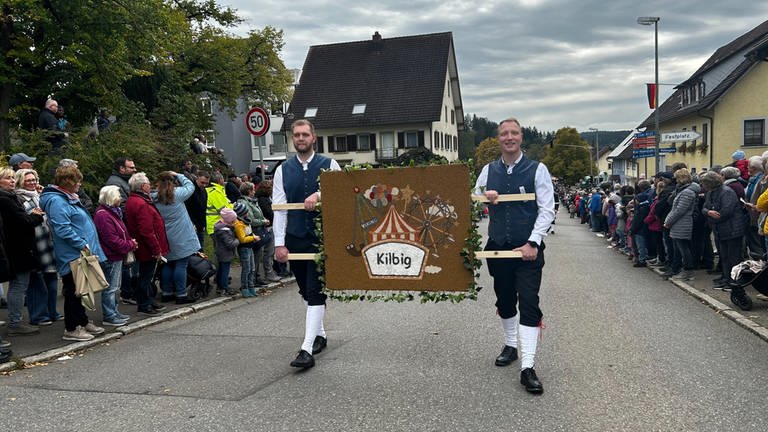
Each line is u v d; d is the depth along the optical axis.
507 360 5.10
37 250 6.53
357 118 45.31
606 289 8.99
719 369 4.92
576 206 37.34
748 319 6.53
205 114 23.20
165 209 7.75
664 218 10.23
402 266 4.76
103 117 16.31
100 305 7.82
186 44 23.77
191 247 7.95
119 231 6.68
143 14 15.73
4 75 14.19
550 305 7.74
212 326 6.87
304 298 5.41
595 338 5.99
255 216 9.14
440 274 4.68
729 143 31.89
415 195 4.67
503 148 4.68
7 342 5.95
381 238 4.78
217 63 24.88
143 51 16.67
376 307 7.60
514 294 4.96
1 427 4.01
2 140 13.84
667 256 10.25
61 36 14.66
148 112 20.36
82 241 6.01
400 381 4.74
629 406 4.14
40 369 5.32
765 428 3.75
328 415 4.09
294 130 5.21
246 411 4.19
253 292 8.73
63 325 6.78
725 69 33.59
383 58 47.62
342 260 4.88
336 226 4.87
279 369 5.13
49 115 12.31
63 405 4.39
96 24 14.86
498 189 4.68
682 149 38.09
